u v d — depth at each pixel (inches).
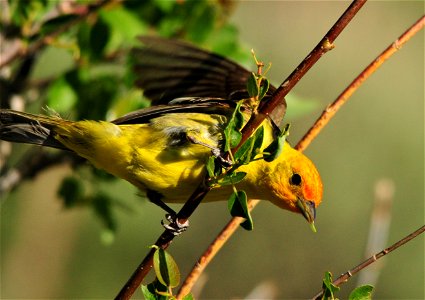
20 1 414.0
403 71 832.3
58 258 662.5
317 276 745.6
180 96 369.7
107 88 424.2
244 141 260.7
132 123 337.1
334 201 778.8
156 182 328.5
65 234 666.2
